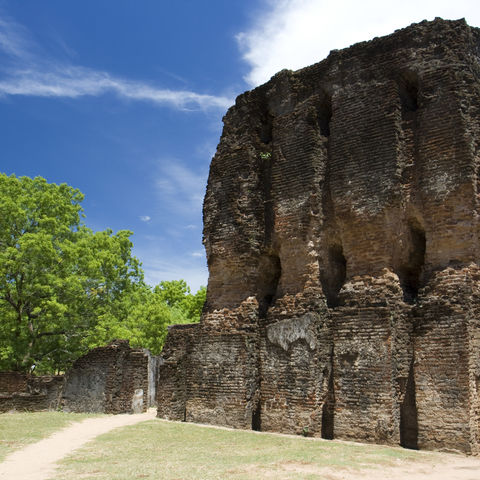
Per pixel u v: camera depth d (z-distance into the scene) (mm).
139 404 21000
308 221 16547
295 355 15680
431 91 14680
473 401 12469
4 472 10086
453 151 13984
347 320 14508
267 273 18094
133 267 38281
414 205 14562
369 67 15953
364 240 15070
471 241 13492
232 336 17172
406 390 13703
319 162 16953
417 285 14906
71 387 21969
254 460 10922
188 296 48031
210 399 17219
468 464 10953
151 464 10625
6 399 20703
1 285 27656
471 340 12781
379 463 10664
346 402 14039
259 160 18656
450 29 14891
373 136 15391
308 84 17656
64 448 12914
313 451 11906
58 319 28438
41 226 30125
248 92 19188
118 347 20766
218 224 18688
